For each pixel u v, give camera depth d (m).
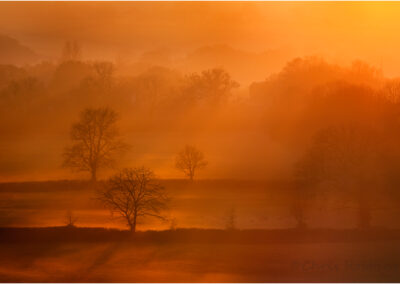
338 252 85.50
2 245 88.31
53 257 82.56
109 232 93.56
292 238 93.00
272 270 77.56
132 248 87.81
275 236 93.38
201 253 85.38
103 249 87.06
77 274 74.88
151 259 82.12
